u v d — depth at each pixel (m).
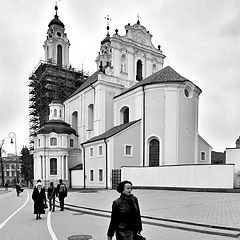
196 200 19.55
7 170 122.88
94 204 19.98
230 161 32.88
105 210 16.50
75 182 49.75
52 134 53.38
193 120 39.84
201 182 28.05
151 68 54.31
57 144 53.31
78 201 22.73
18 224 13.48
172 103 38.53
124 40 51.22
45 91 67.12
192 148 39.06
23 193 42.59
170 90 38.69
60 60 71.00
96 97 49.19
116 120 47.50
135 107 42.19
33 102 73.25
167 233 10.46
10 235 10.96
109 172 38.38
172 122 38.25
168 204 17.88
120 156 38.78
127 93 44.62
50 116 60.69
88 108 53.38
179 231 10.79
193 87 40.06
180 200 19.97
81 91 54.81
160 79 40.09
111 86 49.06
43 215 16.52
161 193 26.33
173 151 37.78
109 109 48.66
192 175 28.77
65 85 67.81
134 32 52.94
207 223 11.16
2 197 34.34
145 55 53.69
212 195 22.88
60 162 52.75
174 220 12.20
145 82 41.62
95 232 11.08
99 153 41.31
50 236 10.57
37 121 71.50
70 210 18.62
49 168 52.84
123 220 5.41
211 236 9.80
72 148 54.28
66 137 53.88
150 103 39.84
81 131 54.84
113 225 5.44
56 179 52.25
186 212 14.29
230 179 26.33
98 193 31.12
